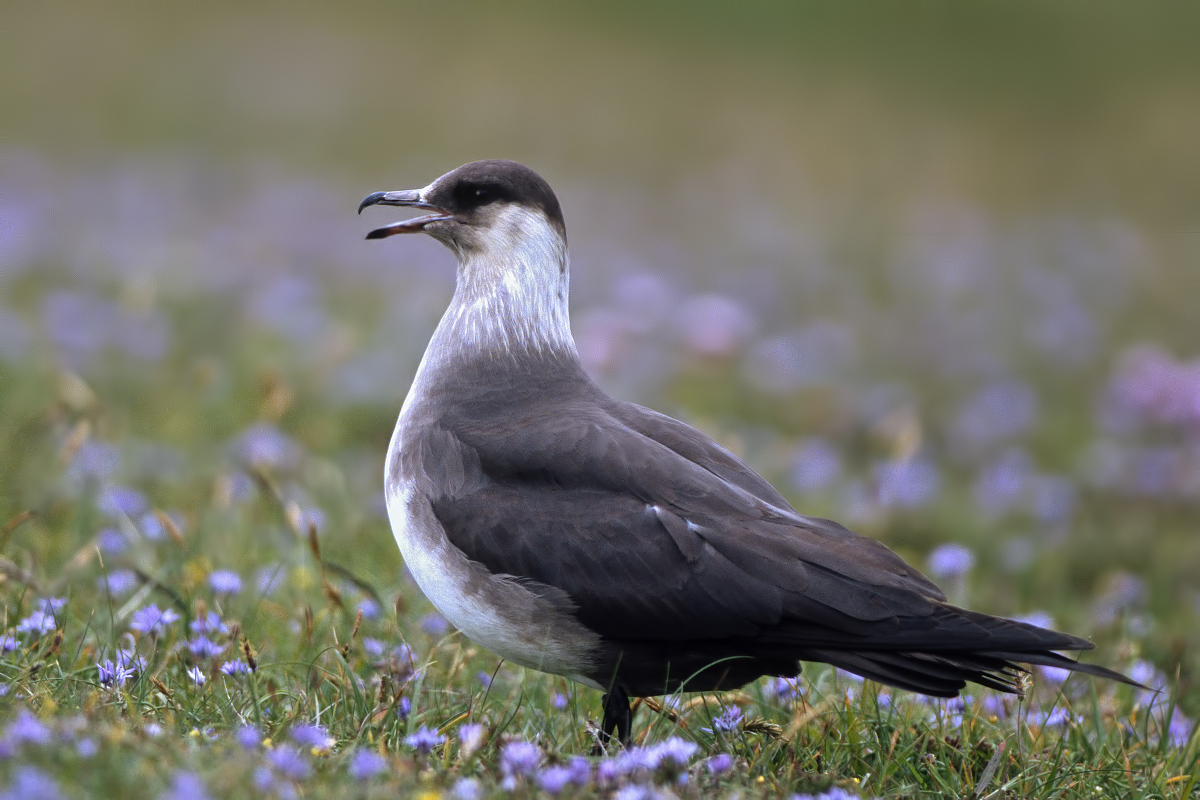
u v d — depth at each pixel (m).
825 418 16.73
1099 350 21.22
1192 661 10.79
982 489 14.27
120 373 14.41
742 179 32.25
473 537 7.81
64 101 31.05
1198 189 33.75
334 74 35.56
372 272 21.77
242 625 8.91
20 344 14.45
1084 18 42.44
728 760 6.74
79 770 5.69
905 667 7.26
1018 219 30.62
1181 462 15.23
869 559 7.48
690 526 7.57
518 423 8.17
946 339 21.12
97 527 10.52
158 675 7.71
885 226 29.56
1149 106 38.66
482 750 7.05
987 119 38.28
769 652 7.53
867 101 38.66
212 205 24.64
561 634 7.75
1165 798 7.57
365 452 13.46
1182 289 25.58
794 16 43.22
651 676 7.83
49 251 19.77
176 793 5.39
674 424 8.34
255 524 11.01
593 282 21.89
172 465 12.07
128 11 37.94
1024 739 8.35
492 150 31.77
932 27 42.25
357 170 29.12
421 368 8.83
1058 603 12.40
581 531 7.68
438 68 37.00
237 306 17.73
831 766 7.49
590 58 39.59
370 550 10.95
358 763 6.10
